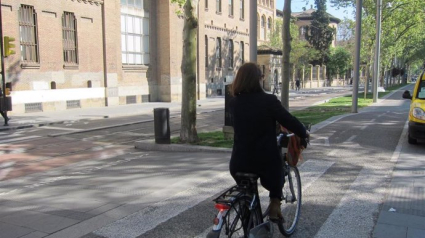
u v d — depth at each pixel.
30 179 7.38
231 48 43.53
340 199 5.50
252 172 3.45
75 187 6.60
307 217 4.85
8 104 16.12
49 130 15.23
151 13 30.52
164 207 5.35
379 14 25.00
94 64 25.22
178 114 21.61
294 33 53.88
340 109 20.39
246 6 46.28
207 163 8.09
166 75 30.97
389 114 17.14
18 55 20.19
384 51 35.81
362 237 4.25
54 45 22.30
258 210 3.57
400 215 4.84
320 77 71.69
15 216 5.09
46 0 21.62
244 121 3.41
